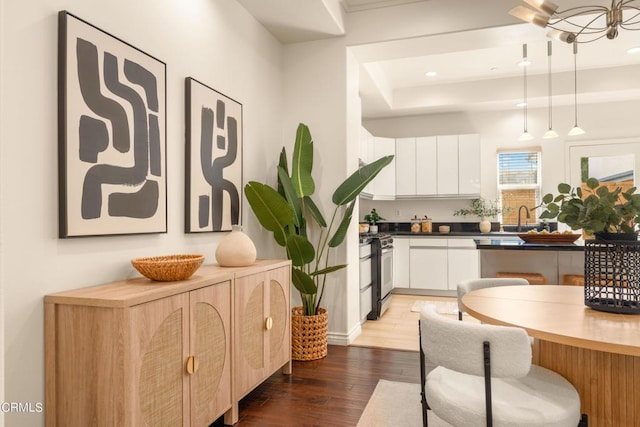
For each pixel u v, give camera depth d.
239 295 2.24
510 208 6.03
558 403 1.43
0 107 0.80
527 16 2.38
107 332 1.51
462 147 5.93
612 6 2.33
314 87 3.74
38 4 1.59
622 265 1.65
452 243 5.71
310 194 3.39
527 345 1.31
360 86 4.92
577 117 5.73
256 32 3.37
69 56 1.68
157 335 1.64
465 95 5.62
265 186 2.69
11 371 1.48
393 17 3.58
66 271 1.69
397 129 6.43
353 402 2.43
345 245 3.61
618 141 5.57
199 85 2.55
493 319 1.57
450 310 4.81
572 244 3.58
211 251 2.71
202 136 2.58
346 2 3.59
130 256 2.04
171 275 1.85
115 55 1.92
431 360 1.50
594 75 5.16
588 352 1.60
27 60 1.55
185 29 2.48
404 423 2.17
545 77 5.34
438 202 6.34
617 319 1.56
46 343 1.57
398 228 6.49
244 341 2.29
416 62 4.91
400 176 6.16
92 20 1.83
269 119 3.57
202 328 1.92
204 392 1.93
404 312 4.86
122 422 1.48
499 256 3.80
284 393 2.56
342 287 3.62
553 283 3.68
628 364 1.50
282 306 2.77
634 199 1.65
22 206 1.52
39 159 1.59
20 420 1.50
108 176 1.87
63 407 1.56
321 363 3.12
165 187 2.25
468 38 3.56
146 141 2.11
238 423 2.18
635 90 5.08
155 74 2.18
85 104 1.75
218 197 2.75
